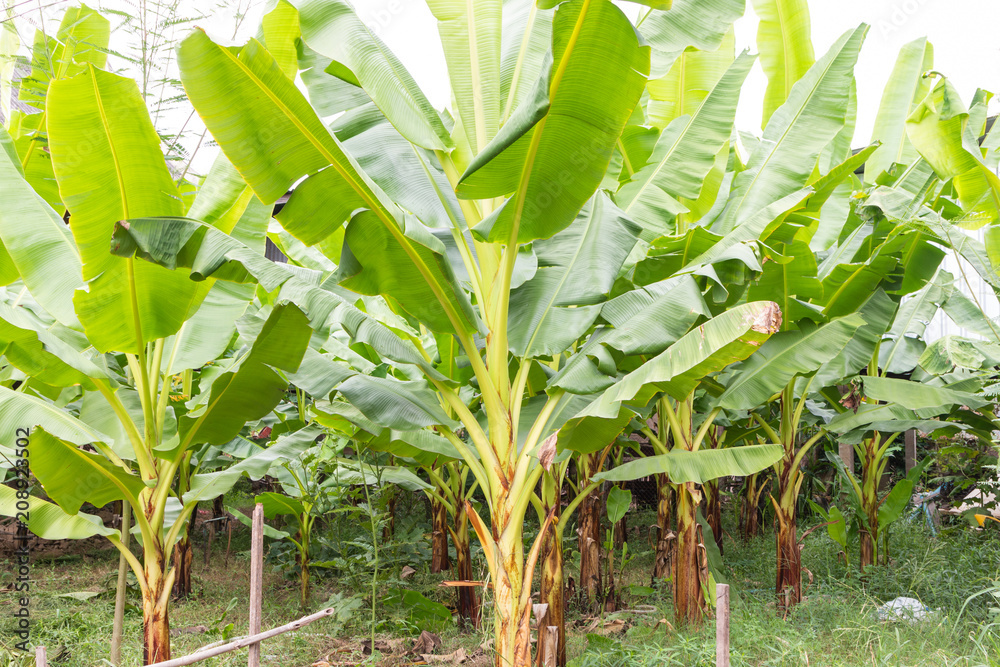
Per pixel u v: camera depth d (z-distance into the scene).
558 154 3.18
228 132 2.97
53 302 4.03
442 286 3.62
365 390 4.01
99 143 3.27
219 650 3.62
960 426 6.57
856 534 7.85
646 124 6.41
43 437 3.68
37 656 2.96
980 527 7.20
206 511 11.79
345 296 5.61
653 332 3.84
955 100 4.83
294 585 7.62
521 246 4.54
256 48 2.74
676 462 4.48
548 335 3.92
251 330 4.71
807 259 4.99
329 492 6.69
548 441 3.26
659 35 3.96
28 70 5.57
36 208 4.21
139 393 4.80
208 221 4.54
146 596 4.12
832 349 4.99
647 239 4.74
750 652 4.65
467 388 5.94
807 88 5.47
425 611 6.05
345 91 4.60
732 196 5.47
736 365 5.46
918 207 5.43
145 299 3.92
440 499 6.35
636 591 6.07
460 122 4.48
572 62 2.84
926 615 5.14
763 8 6.41
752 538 9.57
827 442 8.05
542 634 4.04
